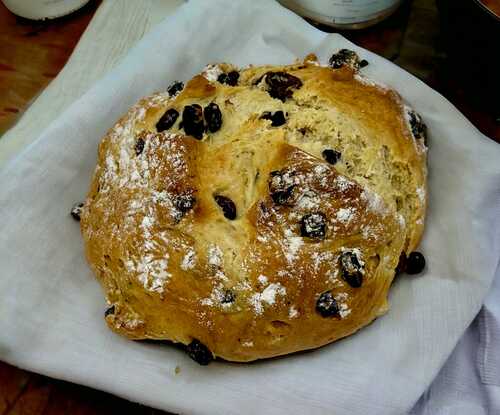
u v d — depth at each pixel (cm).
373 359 30
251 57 40
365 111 32
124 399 32
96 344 31
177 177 30
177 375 30
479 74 36
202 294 29
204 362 30
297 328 29
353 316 29
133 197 31
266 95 32
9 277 33
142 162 31
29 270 33
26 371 33
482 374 32
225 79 34
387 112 32
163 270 29
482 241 32
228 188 30
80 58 43
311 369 30
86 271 34
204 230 29
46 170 35
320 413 28
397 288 32
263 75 34
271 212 29
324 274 29
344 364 30
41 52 46
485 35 33
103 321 32
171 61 39
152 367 30
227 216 29
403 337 30
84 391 32
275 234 29
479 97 39
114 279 31
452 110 35
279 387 29
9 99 44
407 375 29
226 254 29
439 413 31
